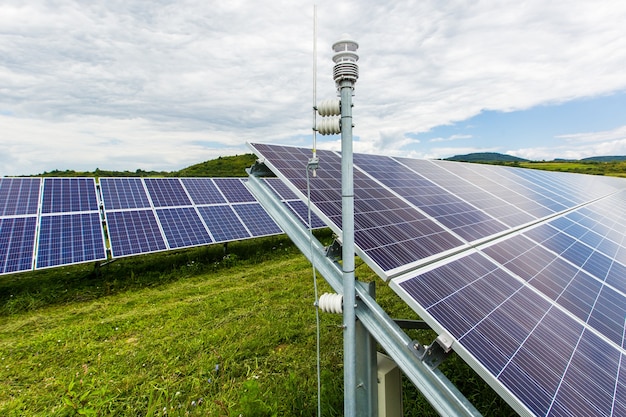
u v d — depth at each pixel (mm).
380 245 3971
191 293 10758
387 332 3381
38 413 5441
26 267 10031
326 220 4004
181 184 17078
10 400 5785
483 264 4582
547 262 5527
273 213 4891
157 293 10797
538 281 4699
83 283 11391
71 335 7953
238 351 7070
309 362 6672
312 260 4184
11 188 12797
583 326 3994
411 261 3910
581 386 3039
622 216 13531
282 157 5551
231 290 10898
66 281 11539
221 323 8477
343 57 3207
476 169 13258
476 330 3209
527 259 5336
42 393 5949
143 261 13781
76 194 13773
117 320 8742
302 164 5691
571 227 8578
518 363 3016
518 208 8617
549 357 3256
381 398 3959
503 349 3111
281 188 17359
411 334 7789
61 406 5480
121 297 10523
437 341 2998
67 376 6398
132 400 5633
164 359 6820
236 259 14328
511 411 5355
